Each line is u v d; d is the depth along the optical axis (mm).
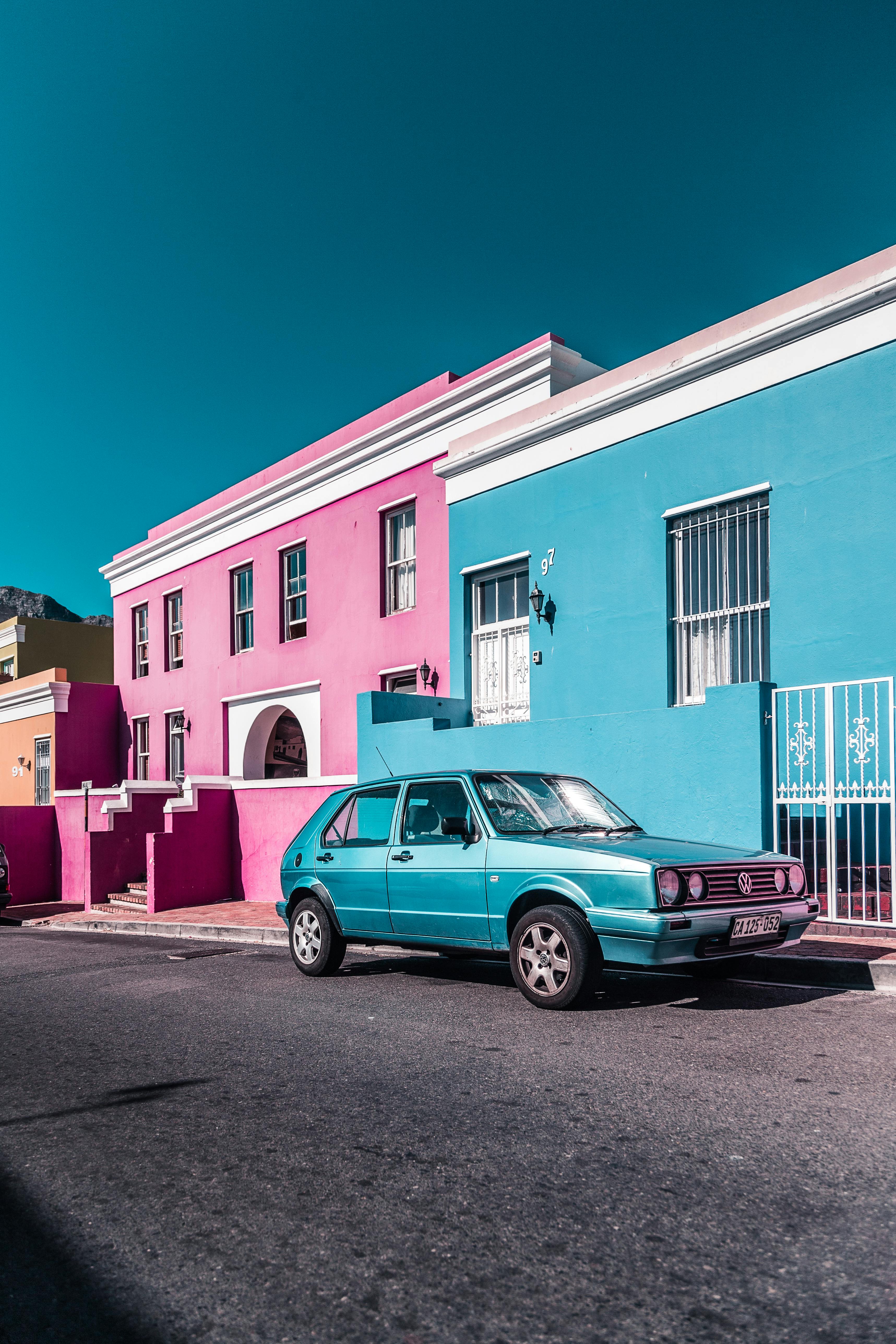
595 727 10906
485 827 7145
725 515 11383
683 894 6168
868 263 10148
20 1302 2938
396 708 14195
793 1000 6570
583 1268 3002
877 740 8266
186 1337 2711
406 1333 2693
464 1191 3604
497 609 14594
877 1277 2891
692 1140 4016
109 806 19094
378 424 17797
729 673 11250
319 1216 3432
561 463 13234
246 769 20656
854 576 9938
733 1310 2742
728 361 11180
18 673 31312
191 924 13594
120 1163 4027
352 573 17797
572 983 6352
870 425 9914
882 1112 4250
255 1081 5145
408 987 7754
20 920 18562
